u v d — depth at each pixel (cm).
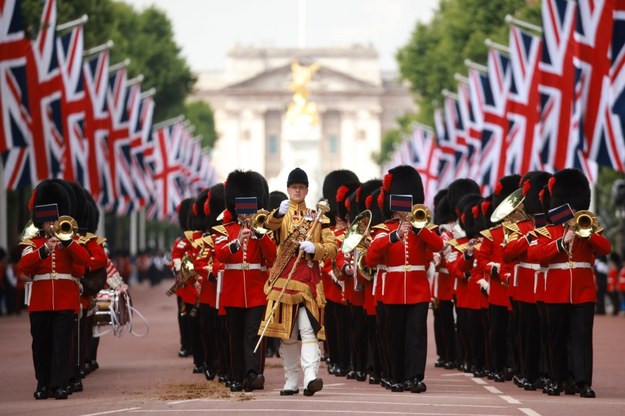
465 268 8812
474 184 10112
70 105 16138
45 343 7450
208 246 8162
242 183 7575
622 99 12631
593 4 13038
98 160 17875
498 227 8456
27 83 13988
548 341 7450
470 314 8894
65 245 7281
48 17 15250
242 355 7475
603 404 6725
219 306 7575
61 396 7344
